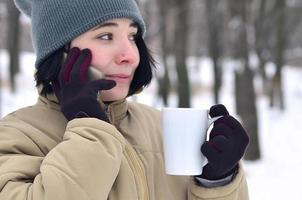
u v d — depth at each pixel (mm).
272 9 15297
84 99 1719
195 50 30703
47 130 1879
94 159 1622
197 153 1741
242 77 11164
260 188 8727
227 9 12219
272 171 10109
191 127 1723
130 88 2150
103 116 1732
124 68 1894
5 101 19203
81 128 1673
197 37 28641
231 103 22344
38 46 1923
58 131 1889
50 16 1882
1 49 34250
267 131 15906
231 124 1754
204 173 1809
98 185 1617
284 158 11555
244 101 11102
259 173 9906
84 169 1609
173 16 13367
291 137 14883
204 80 31250
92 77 1801
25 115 1930
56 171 1602
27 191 1621
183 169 1744
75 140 1647
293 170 10242
